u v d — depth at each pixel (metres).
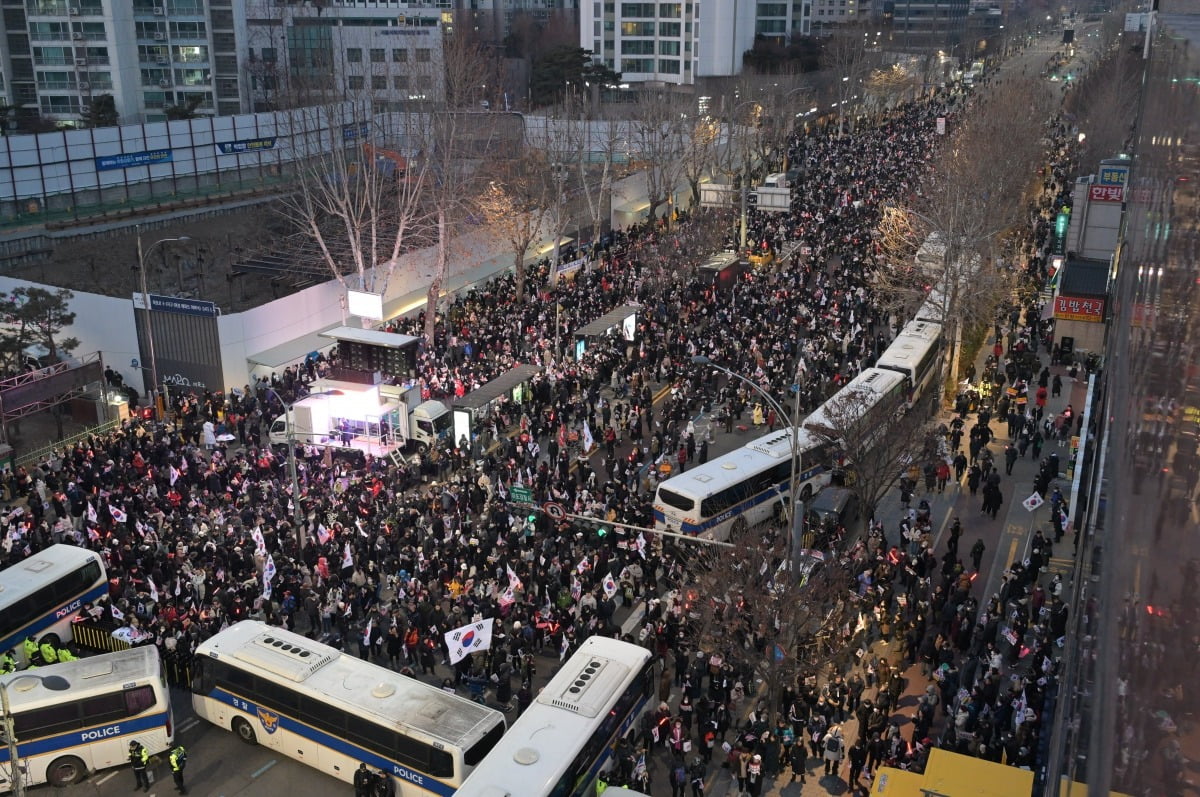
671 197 84.25
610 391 50.03
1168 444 3.61
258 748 26.64
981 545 33.38
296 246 73.56
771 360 48.56
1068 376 51.50
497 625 29.17
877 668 27.30
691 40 143.00
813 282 64.69
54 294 52.06
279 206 82.06
